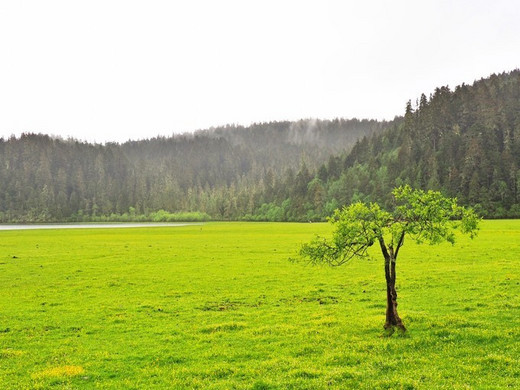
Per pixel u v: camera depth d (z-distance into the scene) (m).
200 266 44.16
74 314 25.19
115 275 39.22
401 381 13.56
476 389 12.80
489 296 25.39
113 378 15.48
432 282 31.45
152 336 20.56
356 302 26.52
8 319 24.28
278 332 20.34
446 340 17.61
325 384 13.88
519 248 49.59
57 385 14.87
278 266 43.28
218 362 16.75
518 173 164.38
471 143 185.50
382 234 18.55
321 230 111.06
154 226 169.12
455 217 18.62
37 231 127.00
